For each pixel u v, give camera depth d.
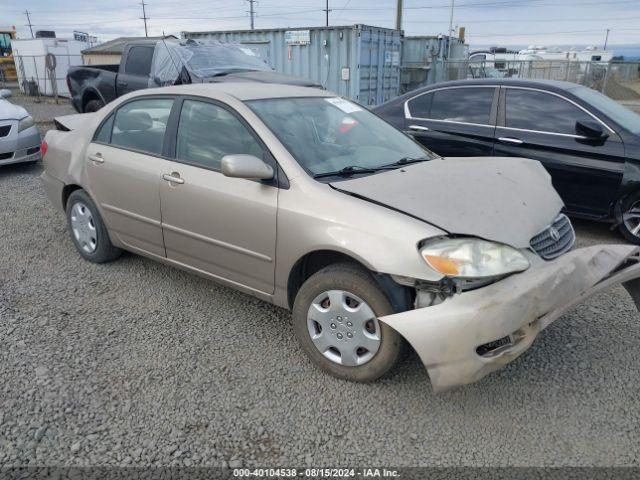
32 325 3.64
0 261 4.79
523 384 3.04
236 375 3.11
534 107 5.71
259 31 15.09
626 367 3.20
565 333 3.57
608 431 2.67
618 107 5.78
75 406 2.82
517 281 2.62
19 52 22.59
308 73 14.73
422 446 2.58
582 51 27.83
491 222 2.76
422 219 2.71
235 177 3.06
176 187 3.66
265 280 3.33
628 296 4.10
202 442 2.59
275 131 3.34
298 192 3.06
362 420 2.75
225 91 3.71
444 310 2.53
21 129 8.15
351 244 2.77
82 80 10.92
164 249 3.95
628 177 5.13
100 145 4.33
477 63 18.42
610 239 5.55
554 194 3.39
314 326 3.10
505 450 2.55
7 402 2.84
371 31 14.31
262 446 2.57
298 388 2.99
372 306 2.80
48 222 5.93
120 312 3.84
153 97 4.04
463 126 6.07
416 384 3.02
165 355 3.30
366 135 3.85
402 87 19.00
